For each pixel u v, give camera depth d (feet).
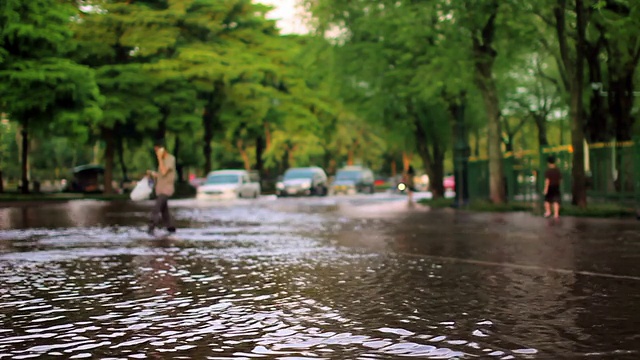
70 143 148.25
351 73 115.14
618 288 26.94
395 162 363.15
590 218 73.72
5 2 124.47
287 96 214.07
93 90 139.23
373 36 110.32
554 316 21.59
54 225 68.90
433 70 91.71
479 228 61.00
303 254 40.19
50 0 134.00
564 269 32.63
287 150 296.92
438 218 77.61
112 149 180.65
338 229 61.16
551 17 83.15
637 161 77.51
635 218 71.92
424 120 130.82
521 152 100.68
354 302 24.45
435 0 84.12
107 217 84.64
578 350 17.31
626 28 75.15
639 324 20.30
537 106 158.92
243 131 248.32
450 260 36.81
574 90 81.10
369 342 18.38
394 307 23.43
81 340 18.88
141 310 23.18
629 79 97.50
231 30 208.33
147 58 183.01
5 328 20.45
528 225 64.03
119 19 168.76
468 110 129.08
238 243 47.62
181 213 94.27
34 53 135.33
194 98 182.29
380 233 56.08
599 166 90.12
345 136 311.68
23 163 161.58
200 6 190.19
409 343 18.22
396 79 109.60
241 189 151.64
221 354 17.24
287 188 173.37
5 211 100.94
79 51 167.84
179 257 39.01
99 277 31.09
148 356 17.11
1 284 29.07
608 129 115.03
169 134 215.92
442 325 20.43
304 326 20.47
